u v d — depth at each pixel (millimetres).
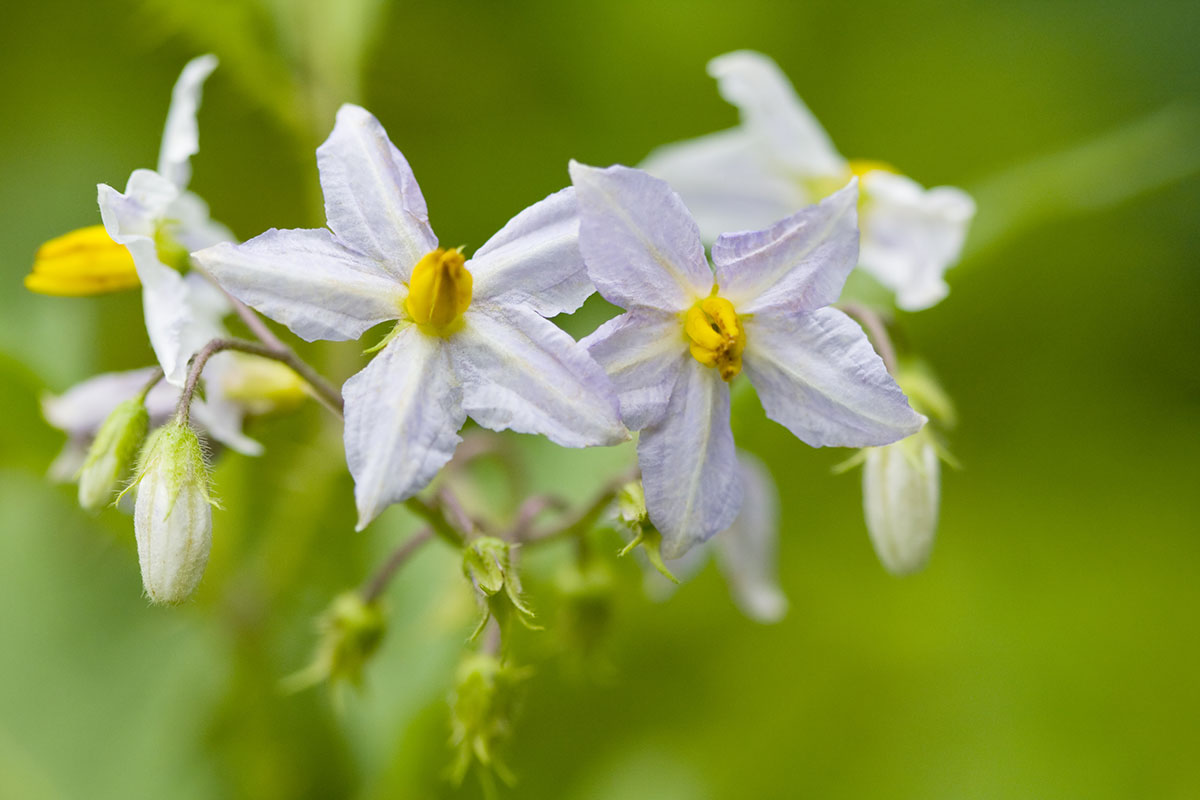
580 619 198
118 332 232
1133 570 264
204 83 248
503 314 172
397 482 169
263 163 247
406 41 263
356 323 172
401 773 205
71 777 214
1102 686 253
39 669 217
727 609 250
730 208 215
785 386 176
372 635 192
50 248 186
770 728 247
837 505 264
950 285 218
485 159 264
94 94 254
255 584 210
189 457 175
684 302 174
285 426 228
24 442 203
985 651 258
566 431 170
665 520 173
